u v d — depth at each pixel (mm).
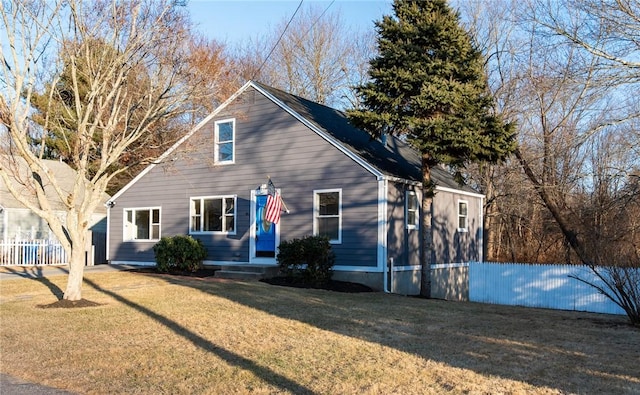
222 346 9477
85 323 11414
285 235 20578
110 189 37219
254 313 12758
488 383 7332
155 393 6945
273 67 43219
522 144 27594
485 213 32469
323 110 23734
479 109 17969
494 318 13430
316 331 10914
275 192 20859
